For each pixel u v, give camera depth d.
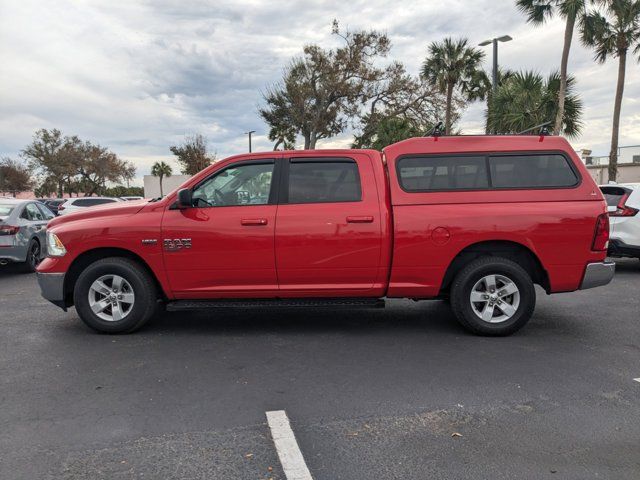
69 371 4.31
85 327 5.74
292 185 5.26
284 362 4.53
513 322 5.20
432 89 34.75
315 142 37.16
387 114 35.78
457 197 5.16
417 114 36.03
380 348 4.92
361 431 3.22
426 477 2.71
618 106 19.94
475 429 3.24
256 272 5.20
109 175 63.62
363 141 37.03
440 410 3.52
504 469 2.78
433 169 5.23
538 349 4.88
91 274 5.27
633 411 3.49
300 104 35.81
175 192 5.32
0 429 3.27
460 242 5.11
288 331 5.54
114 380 4.10
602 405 3.59
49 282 5.33
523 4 17.98
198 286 5.27
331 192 5.25
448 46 26.05
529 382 4.02
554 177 5.21
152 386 3.97
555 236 5.09
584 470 2.77
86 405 3.62
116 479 2.70
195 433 3.21
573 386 3.94
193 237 5.15
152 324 5.85
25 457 2.92
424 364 4.45
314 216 5.14
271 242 5.13
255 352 4.81
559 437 3.13
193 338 5.29
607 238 5.15
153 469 2.80
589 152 28.20
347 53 35.75
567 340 5.17
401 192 5.18
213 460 2.89
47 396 3.78
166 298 5.51
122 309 5.42
